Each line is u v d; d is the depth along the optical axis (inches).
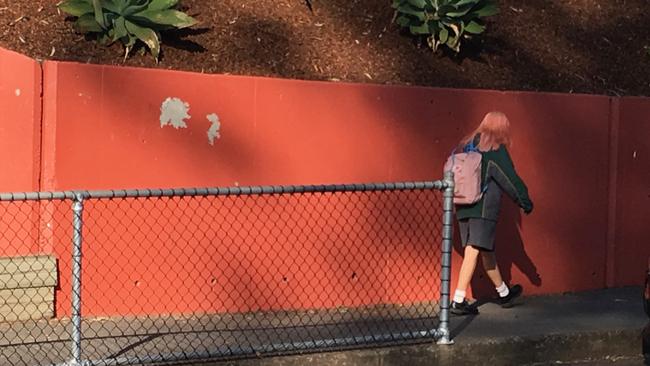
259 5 413.4
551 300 382.3
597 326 334.6
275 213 346.3
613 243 410.6
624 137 411.2
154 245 331.6
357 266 359.3
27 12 370.6
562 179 396.5
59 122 318.7
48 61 320.5
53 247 319.6
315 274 353.4
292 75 378.0
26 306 316.5
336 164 355.3
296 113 349.1
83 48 360.2
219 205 339.0
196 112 335.3
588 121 401.4
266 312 346.3
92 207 322.7
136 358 272.7
